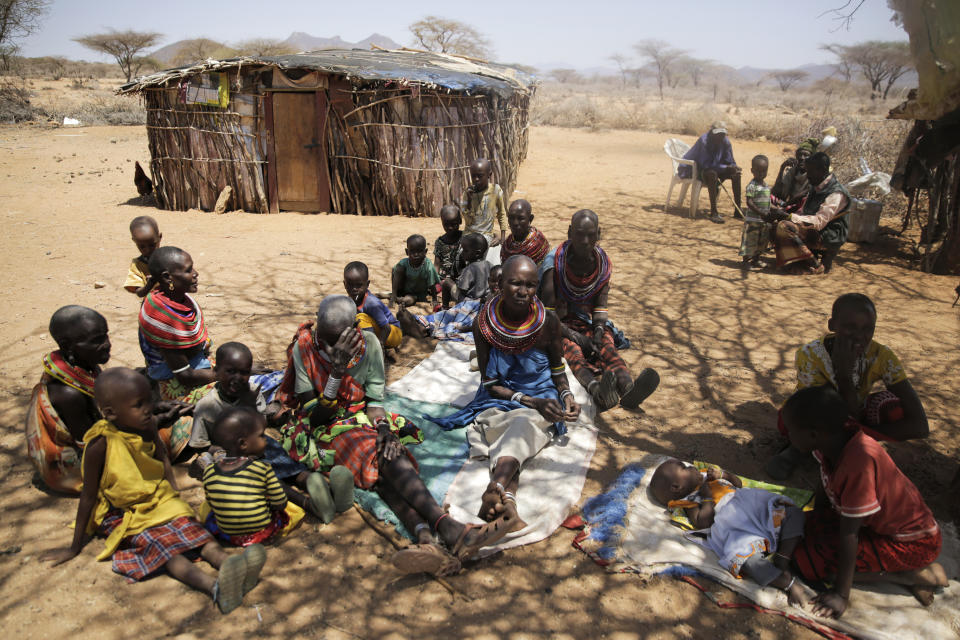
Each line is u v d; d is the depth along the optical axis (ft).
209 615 9.54
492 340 13.06
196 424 12.63
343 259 27.78
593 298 16.85
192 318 13.92
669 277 25.94
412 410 14.92
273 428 14.23
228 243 30.30
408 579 10.33
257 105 35.68
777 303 22.94
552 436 13.61
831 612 9.43
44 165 52.13
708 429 14.67
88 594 9.84
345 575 10.39
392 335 17.63
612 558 10.64
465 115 35.06
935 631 9.12
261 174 36.70
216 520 10.87
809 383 12.37
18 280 24.20
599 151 68.23
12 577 10.12
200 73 35.14
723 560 10.36
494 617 9.59
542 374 13.60
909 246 29.58
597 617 9.61
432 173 35.40
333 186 36.73
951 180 25.64
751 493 10.85
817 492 10.53
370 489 11.99
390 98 34.01
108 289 23.43
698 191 36.52
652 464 12.98
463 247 21.04
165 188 37.73
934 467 13.15
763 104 148.36
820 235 26.08
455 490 12.07
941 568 9.71
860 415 12.45
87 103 99.66
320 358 12.30
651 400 16.03
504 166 39.65
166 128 36.47
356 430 12.24
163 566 10.26
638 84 267.39
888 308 22.24
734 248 30.53
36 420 11.62
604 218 36.78
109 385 9.93
